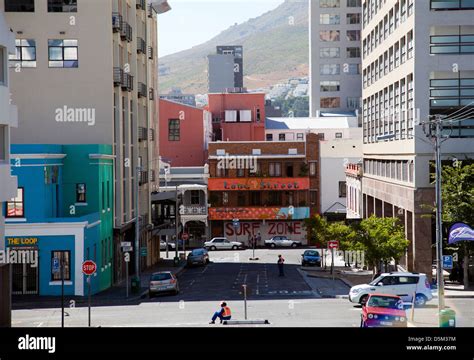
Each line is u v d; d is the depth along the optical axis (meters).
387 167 67.94
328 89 154.38
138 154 70.25
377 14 72.50
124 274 62.94
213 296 49.12
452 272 53.44
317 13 154.25
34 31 57.59
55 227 48.38
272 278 61.06
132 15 67.31
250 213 99.56
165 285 50.00
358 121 136.75
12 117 37.94
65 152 53.47
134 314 40.12
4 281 36.03
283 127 129.62
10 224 48.00
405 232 58.94
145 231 72.12
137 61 70.56
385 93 68.69
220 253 90.69
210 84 192.62
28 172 48.47
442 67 54.53
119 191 60.19
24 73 57.62
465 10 54.44
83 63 57.81
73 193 53.50
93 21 57.69
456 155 54.47
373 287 42.78
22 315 40.66
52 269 48.56
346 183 99.88
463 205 48.28
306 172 100.00
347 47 154.25
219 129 126.12
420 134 54.69
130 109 66.38
